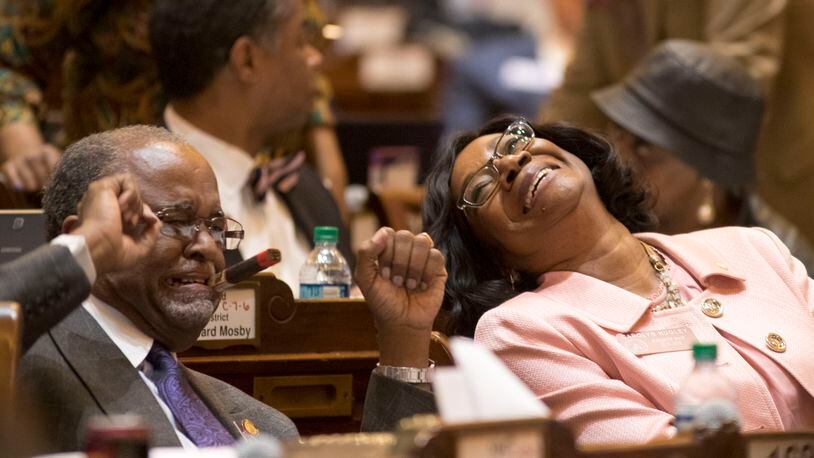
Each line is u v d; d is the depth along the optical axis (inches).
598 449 266.5
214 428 352.5
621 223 477.7
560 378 409.7
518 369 415.5
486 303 454.3
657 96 592.7
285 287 434.0
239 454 247.9
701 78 589.9
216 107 530.3
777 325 429.7
